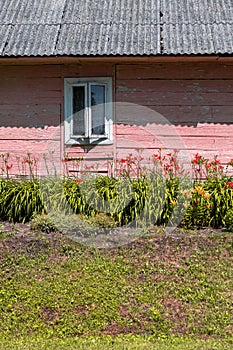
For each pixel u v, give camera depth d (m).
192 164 9.09
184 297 5.60
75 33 8.98
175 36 8.77
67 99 9.27
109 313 5.35
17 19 9.46
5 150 9.46
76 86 9.24
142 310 5.39
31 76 9.33
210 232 7.41
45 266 6.30
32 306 5.48
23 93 9.38
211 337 4.97
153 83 9.14
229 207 7.68
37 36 8.98
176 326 5.15
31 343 4.84
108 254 6.62
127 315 5.32
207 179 8.40
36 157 9.41
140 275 6.07
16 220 8.05
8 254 6.63
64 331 5.09
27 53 8.59
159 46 8.51
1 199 8.06
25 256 6.58
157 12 9.46
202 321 5.21
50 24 9.26
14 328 5.16
